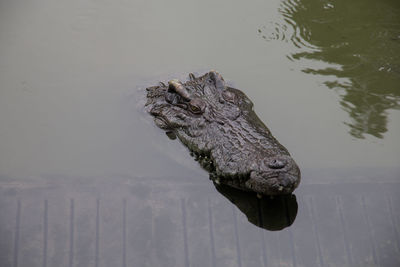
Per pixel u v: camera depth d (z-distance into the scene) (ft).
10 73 24.53
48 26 28.73
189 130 18.65
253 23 28.45
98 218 16.71
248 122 18.34
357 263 15.60
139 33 28.27
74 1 31.24
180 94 19.54
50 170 18.88
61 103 22.84
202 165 18.10
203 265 15.38
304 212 16.80
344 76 23.66
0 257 15.38
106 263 15.40
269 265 15.44
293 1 30.17
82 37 27.94
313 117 21.31
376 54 25.09
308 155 19.29
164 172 18.66
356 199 17.42
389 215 17.04
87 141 20.59
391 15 28.35
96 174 18.61
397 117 21.08
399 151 19.44
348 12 28.76
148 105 21.18
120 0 31.27
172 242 16.01
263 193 15.93
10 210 16.84
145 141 20.42
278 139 19.93
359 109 21.63
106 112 22.38
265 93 22.81
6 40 27.25
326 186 17.78
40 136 20.79
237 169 16.25
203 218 16.65
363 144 19.88
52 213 16.84
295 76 23.94
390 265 15.58
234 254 15.67
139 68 25.13
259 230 16.21
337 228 16.44
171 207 17.06
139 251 15.76
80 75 24.86
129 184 17.95
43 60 25.82
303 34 27.07
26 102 22.70
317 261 15.58
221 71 24.44
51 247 15.80
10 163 19.21
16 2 30.86
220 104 19.08
